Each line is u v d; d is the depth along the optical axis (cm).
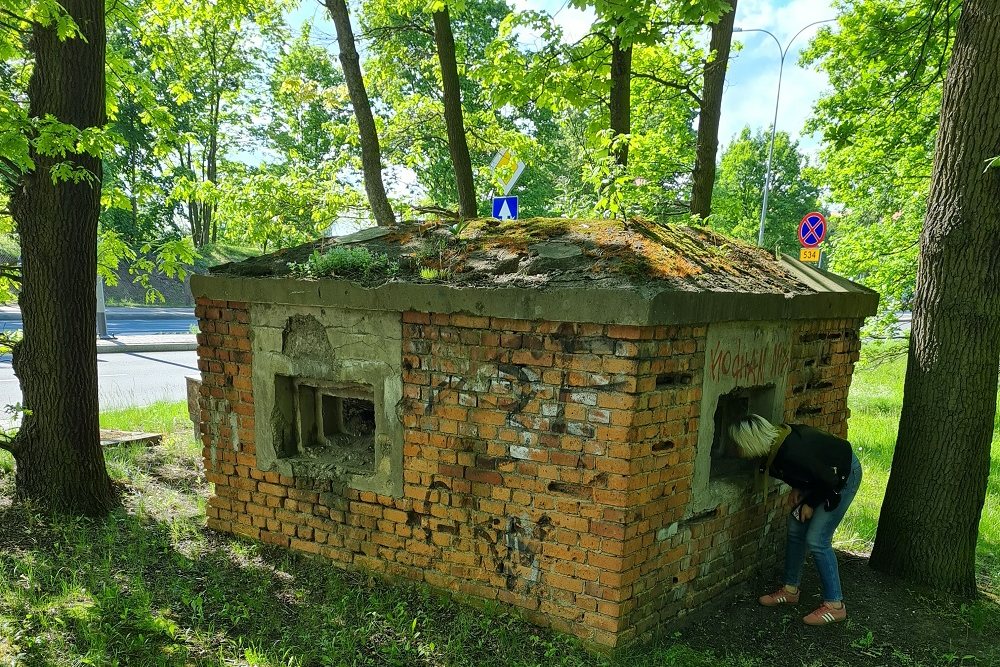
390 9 989
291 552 448
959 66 417
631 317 305
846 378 492
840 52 1053
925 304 441
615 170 702
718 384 371
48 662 309
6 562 415
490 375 358
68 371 495
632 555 334
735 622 393
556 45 726
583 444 332
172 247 611
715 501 388
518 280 353
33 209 483
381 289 380
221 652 327
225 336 456
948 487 436
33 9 423
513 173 794
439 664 328
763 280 422
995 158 387
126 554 439
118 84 671
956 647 378
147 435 742
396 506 401
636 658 335
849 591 440
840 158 1196
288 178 1107
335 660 329
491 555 371
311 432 462
